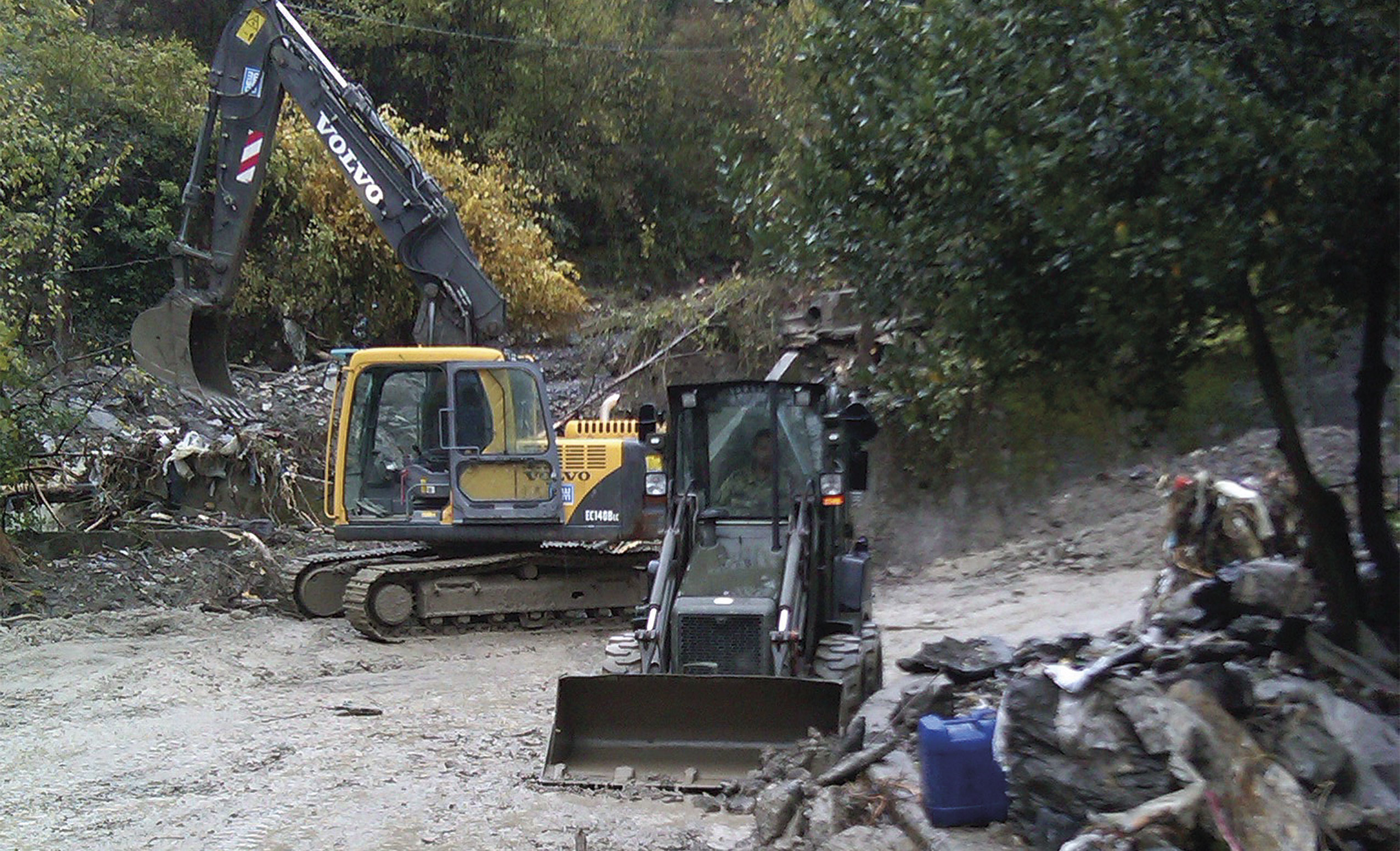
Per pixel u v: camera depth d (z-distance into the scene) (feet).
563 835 23.62
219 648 41.98
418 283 51.98
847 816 22.72
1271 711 19.34
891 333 22.56
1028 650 29.53
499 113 96.12
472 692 36.29
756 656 28.40
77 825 24.72
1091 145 17.61
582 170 95.14
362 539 45.85
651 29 93.71
